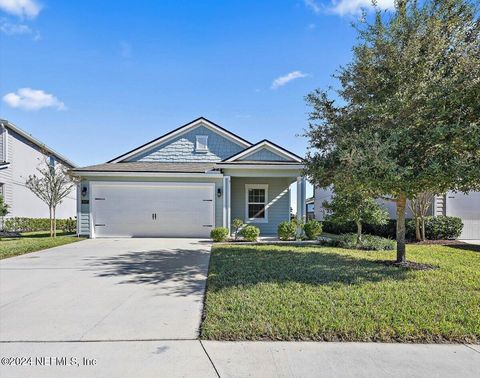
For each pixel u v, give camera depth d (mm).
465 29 6371
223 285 5547
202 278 6422
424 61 6191
